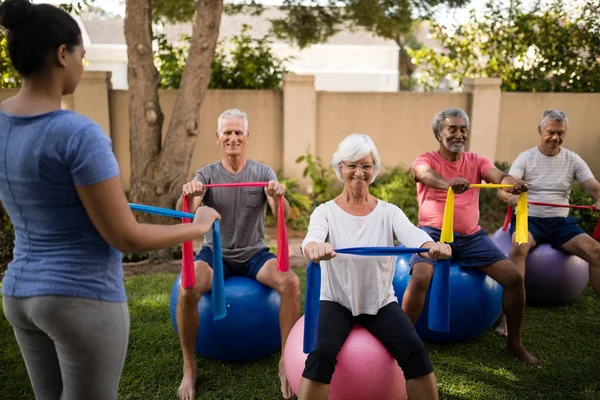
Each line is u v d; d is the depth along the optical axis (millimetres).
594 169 8219
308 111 7625
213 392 2988
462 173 3539
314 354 2324
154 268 5363
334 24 8102
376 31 8227
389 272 2549
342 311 2527
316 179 7488
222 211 3186
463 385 3086
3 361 3303
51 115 1500
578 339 3725
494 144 7996
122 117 7402
